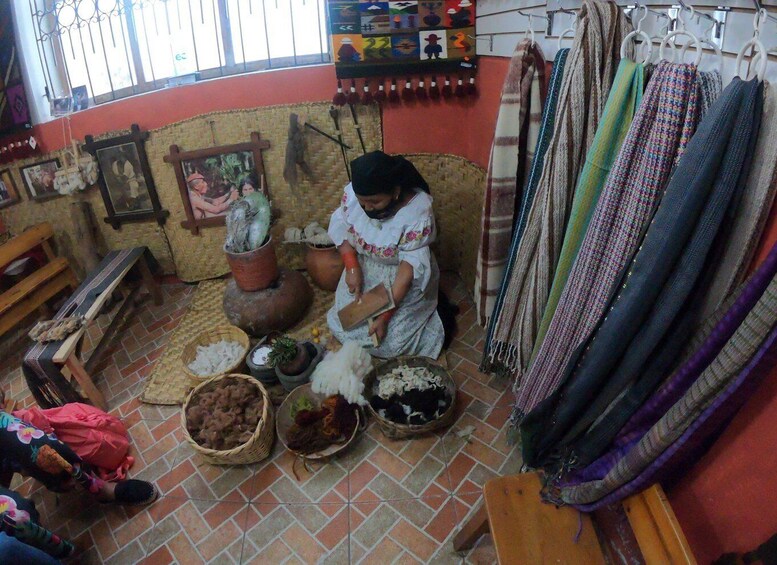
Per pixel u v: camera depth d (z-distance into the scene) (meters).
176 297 2.77
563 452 1.27
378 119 2.41
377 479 1.71
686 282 0.88
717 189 0.81
